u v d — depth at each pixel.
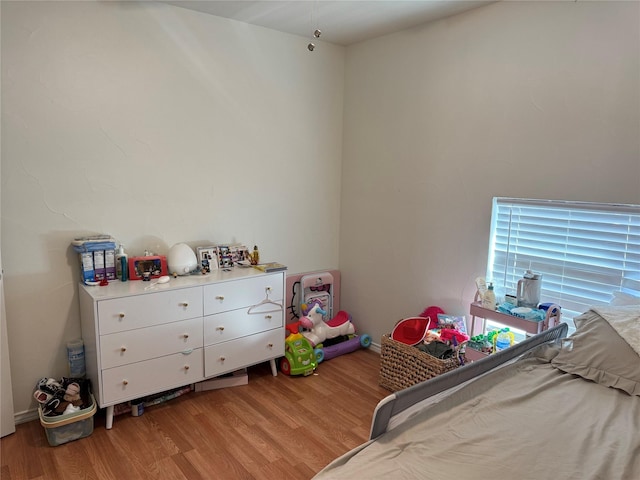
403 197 3.23
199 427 2.37
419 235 3.14
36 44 2.25
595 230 2.29
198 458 2.11
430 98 2.98
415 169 3.12
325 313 3.39
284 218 3.39
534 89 2.43
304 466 2.07
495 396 1.71
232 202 3.08
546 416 1.56
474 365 1.79
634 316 1.92
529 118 2.46
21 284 2.33
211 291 2.59
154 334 2.41
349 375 3.07
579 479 1.21
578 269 2.38
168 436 2.28
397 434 1.45
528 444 1.38
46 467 2.03
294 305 3.53
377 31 3.15
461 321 2.85
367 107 3.43
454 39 2.80
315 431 2.36
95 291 2.31
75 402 2.29
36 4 2.23
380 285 3.48
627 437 1.43
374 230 3.48
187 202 2.87
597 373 1.85
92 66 2.42
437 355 2.59
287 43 3.21
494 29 2.59
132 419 2.43
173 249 2.69
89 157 2.47
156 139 2.69
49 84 2.30
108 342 2.26
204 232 2.97
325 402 2.67
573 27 2.25
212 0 2.58
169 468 2.04
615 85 2.12
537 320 2.30
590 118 2.22
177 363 2.52
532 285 2.43
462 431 1.46
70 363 2.48
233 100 2.99
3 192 2.23
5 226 2.25
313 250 3.63
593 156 2.22
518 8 2.46
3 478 1.95
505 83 2.56
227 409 2.56
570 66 2.27
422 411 1.56
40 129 2.30
